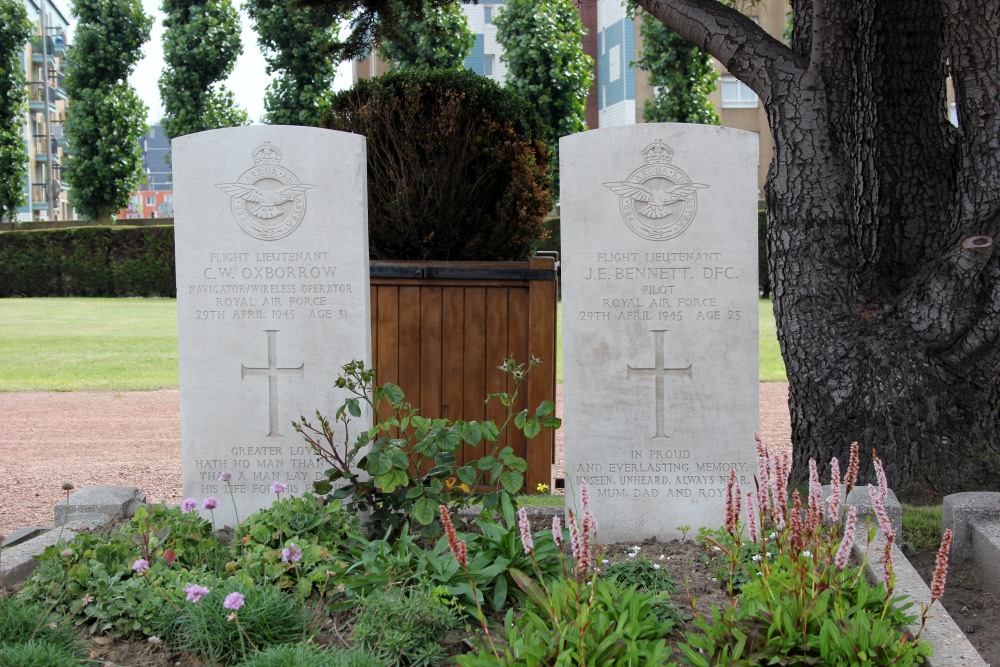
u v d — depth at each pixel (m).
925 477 5.59
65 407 10.80
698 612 3.70
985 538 4.60
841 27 5.59
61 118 57.78
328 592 3.96
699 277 4.98
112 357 14.82
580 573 3.54
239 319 5.24
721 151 4.93
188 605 3.65
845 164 5.72
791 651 3.16
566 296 5.03
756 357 4.99
